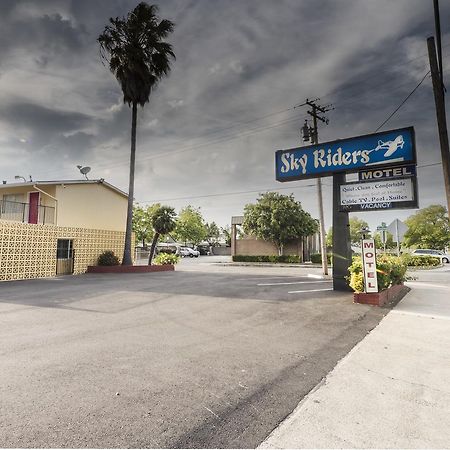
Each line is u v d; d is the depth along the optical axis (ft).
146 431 9.46
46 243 57.21
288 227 114.93
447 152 28.22
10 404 10.89
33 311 26.30
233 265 106.42
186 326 21.75
